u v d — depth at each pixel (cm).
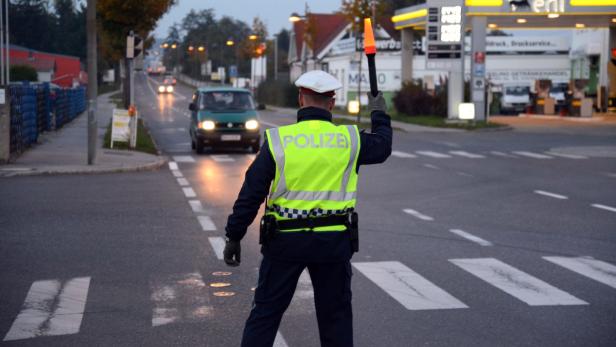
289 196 611
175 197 1948
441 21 5644
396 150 3578
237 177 2416
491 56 8550
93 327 880
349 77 8412
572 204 1862
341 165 618
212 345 816
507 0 5559
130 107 3284
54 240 1388
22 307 962
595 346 812
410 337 840
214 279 1108
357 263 1207
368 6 6756
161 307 962
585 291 1041
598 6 5644
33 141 3394
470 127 5200
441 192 2078
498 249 1319
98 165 2561
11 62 9588
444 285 1071
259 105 3453
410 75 6950
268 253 620
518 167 2795
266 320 625
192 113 3500
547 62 8625
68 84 11400
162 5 5625
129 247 1329
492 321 901
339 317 632
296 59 12562
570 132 4912
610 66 7162
